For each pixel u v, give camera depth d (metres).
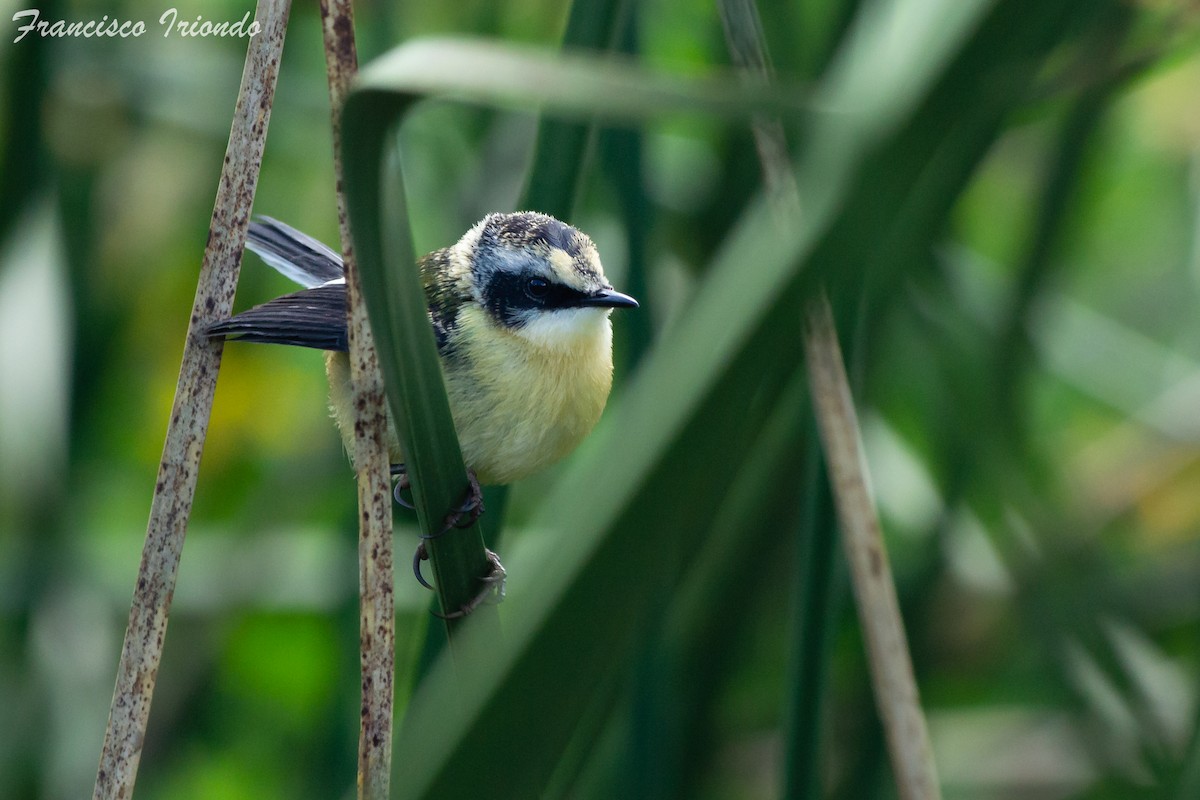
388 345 4.58
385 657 5.29
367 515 5.29
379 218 3.70
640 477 2.75
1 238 8.49
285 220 12.05
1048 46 5.45
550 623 2.85
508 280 8.26
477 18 10.43
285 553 10.34
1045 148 10.13
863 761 8.55
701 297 2.87
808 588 6.09
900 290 8.05
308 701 11.23
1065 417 12.71
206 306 5.86
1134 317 12.83
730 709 10.81
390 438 7.84
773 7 8.63
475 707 2.92
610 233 10.29
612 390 10.59
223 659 11.34
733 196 9.34
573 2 6.18
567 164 6.49
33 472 9.47
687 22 11.19
